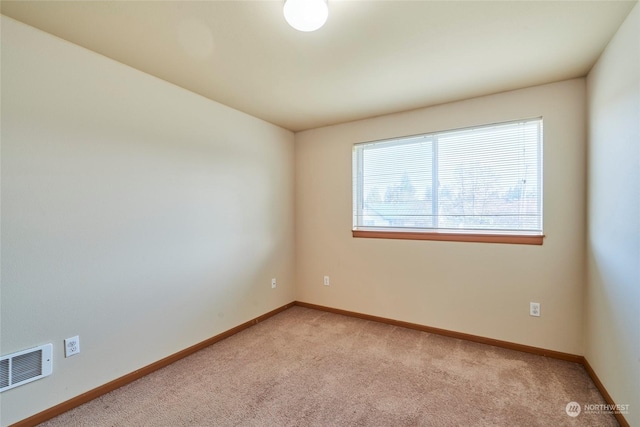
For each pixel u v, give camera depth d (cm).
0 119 156
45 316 171
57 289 176
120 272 205
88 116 189
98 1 144
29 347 165
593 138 210
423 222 300
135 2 144
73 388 182
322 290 362
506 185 261
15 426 160
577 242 232
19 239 162
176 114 241
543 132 241
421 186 300
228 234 289
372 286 326
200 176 262
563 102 234
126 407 182
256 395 194
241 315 302
